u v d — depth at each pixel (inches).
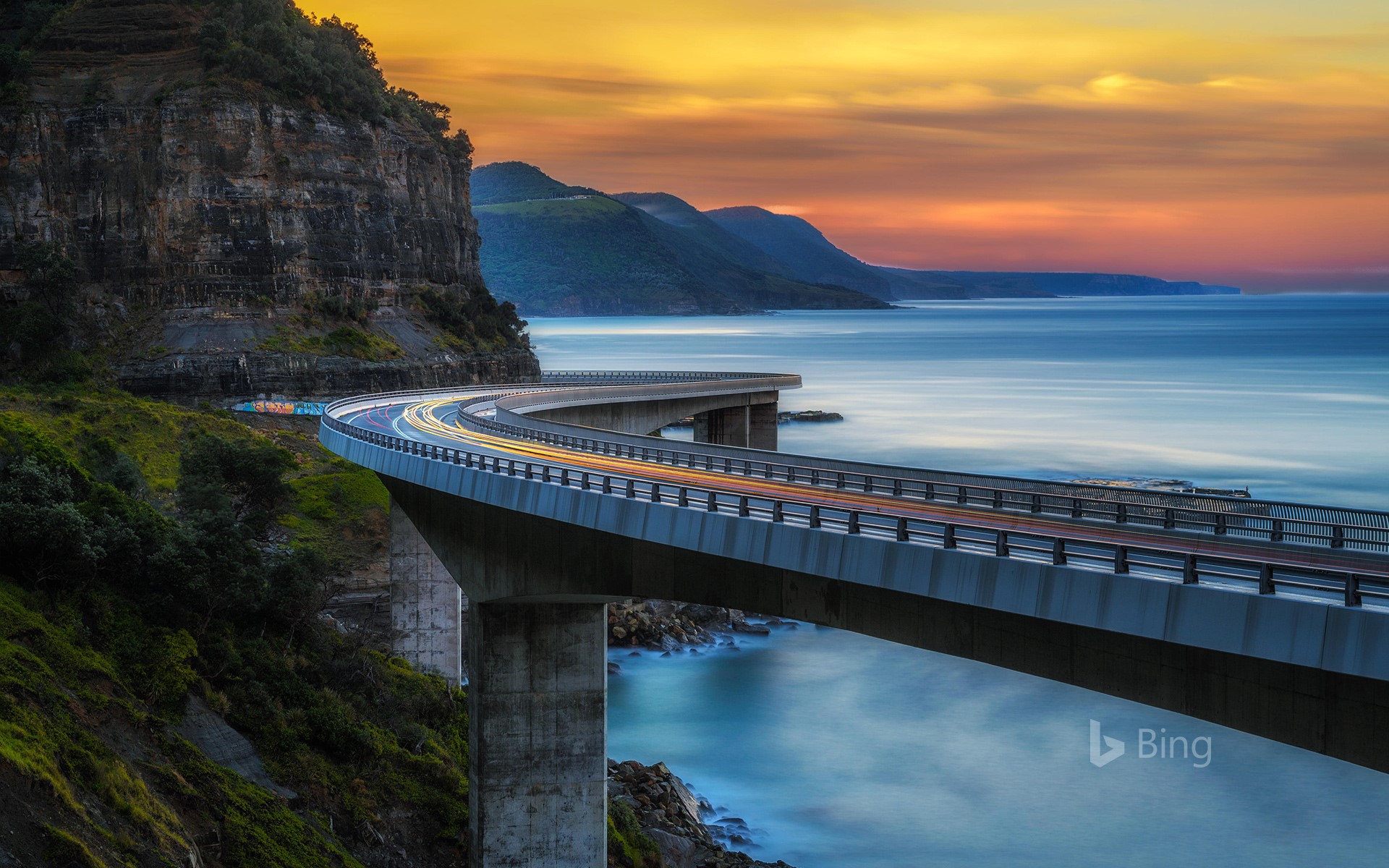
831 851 2719.0
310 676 2659.9
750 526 1728.6
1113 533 1950.1
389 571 3659.0
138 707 2108.8
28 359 6028.5
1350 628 1118.4
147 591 2410.2
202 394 6063.0
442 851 2351.1
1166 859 2640.3
